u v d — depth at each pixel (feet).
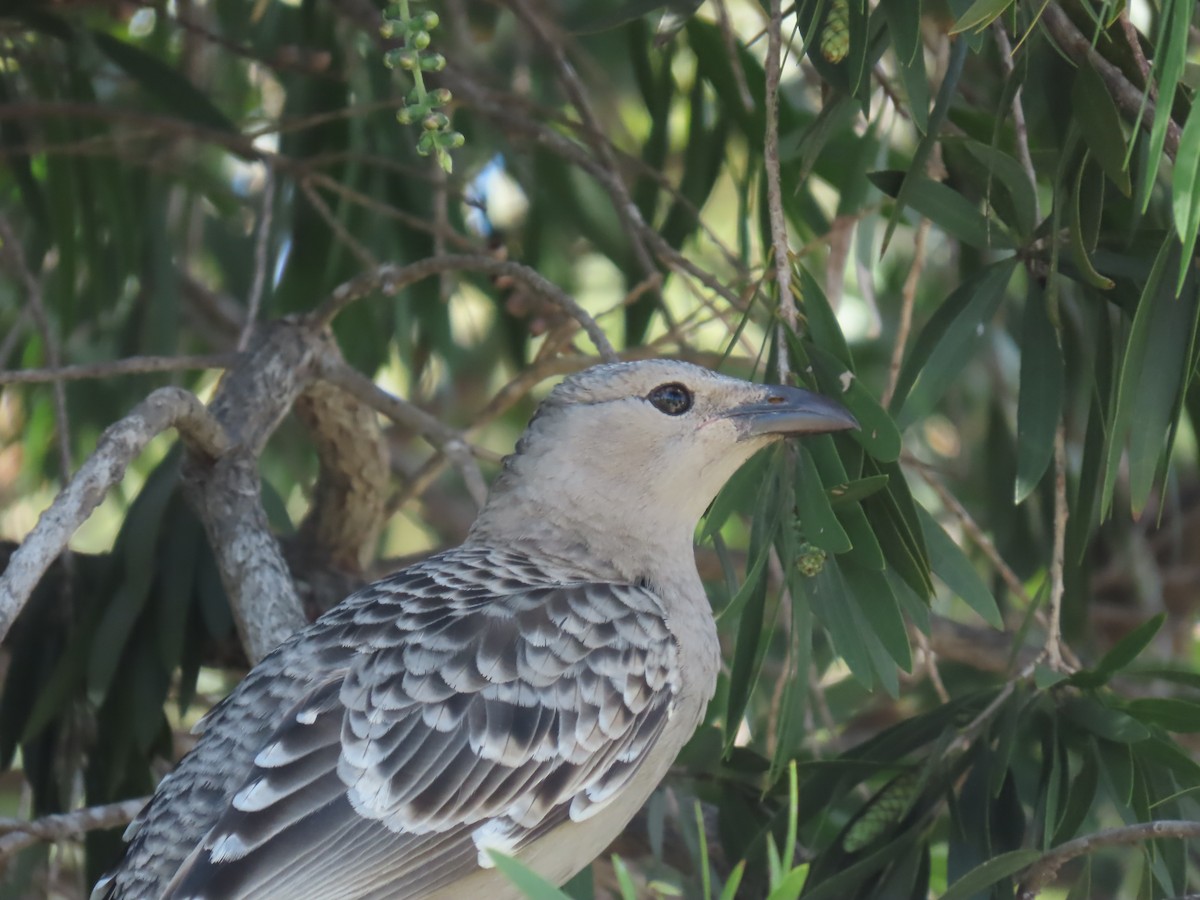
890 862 28.30
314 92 42.29
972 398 49.19
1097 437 28.66
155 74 38.99
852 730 47.93
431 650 25.76
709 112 43.01
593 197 42.78
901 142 44.04
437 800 25.09
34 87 41.42
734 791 32.94
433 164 42.80
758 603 27.73
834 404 27.25
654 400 28.96
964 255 36.27
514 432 54.03
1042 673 27.12
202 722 27.22
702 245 52.39
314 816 24.48
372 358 43.78
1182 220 21.13
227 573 30.99
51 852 38.81
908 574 27.55
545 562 28.48
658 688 27.02
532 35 43.37
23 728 35.78
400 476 51.60
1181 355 25.66
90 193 41.39
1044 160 31.17
